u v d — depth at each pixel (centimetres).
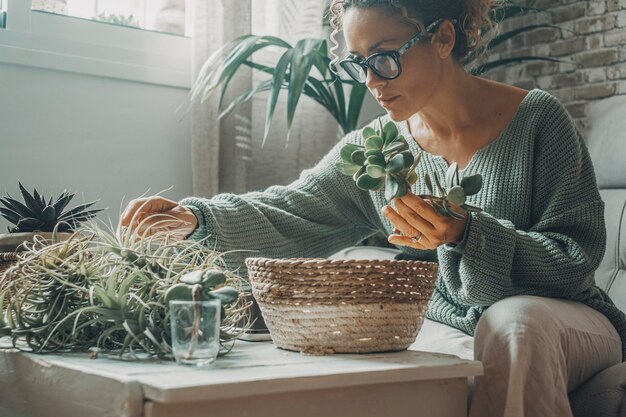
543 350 119
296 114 288
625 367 130
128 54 254
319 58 260
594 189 151
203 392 86
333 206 177
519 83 326
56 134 240
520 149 151
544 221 146
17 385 114
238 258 161
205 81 242
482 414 119
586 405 132
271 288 117
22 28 236
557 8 313
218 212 159
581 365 133
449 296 159
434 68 145
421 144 164
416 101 144
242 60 240
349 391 99
